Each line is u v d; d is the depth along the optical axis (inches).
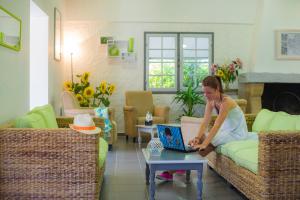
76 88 267.7
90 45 287.9
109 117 227.9
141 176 159.3
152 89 294.4
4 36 121.2
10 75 130.0
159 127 139.3
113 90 276.1
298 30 279.7
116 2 287.0
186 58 295.1
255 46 283.9
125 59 290.5
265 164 103.3
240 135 147.6
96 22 287.7
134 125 257.9
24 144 104.0
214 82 142.6
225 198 128.2
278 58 280.5
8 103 127.6
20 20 141.6
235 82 299.6
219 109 147.0
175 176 159.8
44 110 143.9
